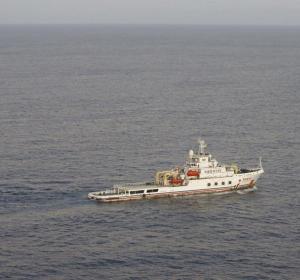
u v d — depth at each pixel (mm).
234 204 136125
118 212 129000
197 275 100625
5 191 139875
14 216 124438
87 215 126375
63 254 107375
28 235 114938
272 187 148375
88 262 104562
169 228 120688
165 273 101250
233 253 108875
